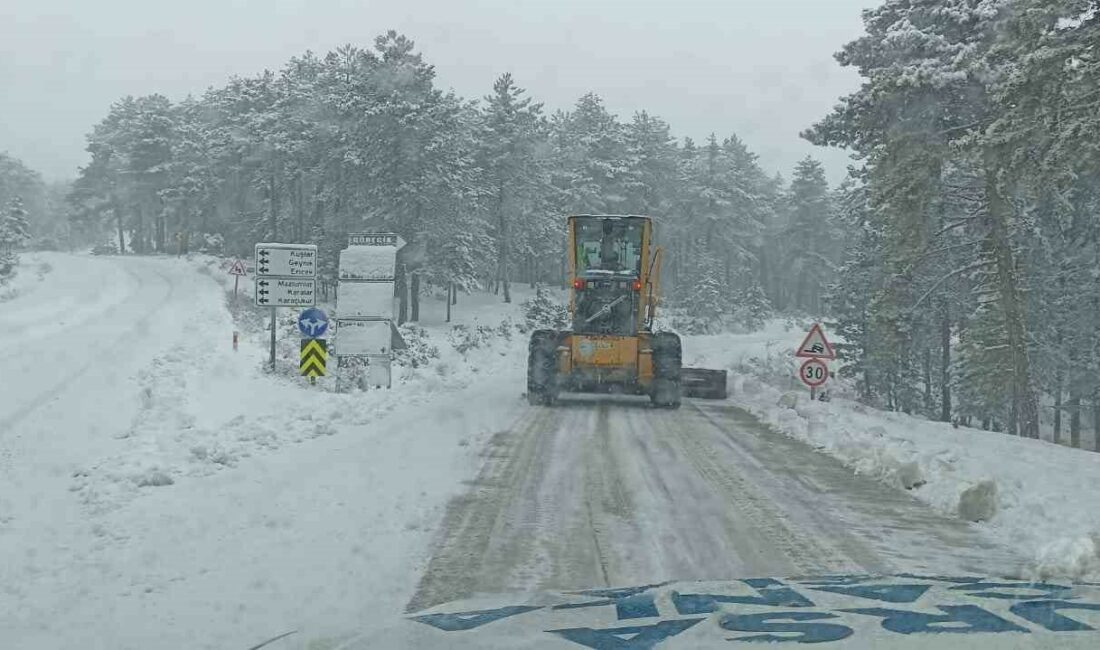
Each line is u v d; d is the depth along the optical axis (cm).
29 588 639
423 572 682
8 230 10700
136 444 1267
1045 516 904
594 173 8462
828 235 10688
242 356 2508
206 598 610
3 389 1839
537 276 8556
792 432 1625
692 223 10019
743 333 8712
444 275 5944
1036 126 1485
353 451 1286
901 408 4416
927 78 2005
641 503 962
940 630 268
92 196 12075
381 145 5272
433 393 2178
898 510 960
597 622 297
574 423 1681
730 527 855
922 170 2105
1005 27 1555
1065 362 3728
